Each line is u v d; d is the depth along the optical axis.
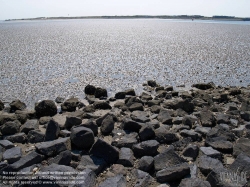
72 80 15.45
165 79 15.96
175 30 62.25
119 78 16.03
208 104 10.92
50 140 7.21
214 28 70.88
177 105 10.20
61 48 29.11
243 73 17.58
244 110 9.93
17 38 41.31
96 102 10.66
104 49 28.45
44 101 9.77
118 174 5.69
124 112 9.80
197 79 16.05
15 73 16.92
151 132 7.33
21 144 7.32
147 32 55.56
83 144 6.71
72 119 8.23
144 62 20.91
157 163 6.00
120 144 6.97
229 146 6.79
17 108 10.54
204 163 5.97
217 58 22.78
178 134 7.82
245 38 41.66
